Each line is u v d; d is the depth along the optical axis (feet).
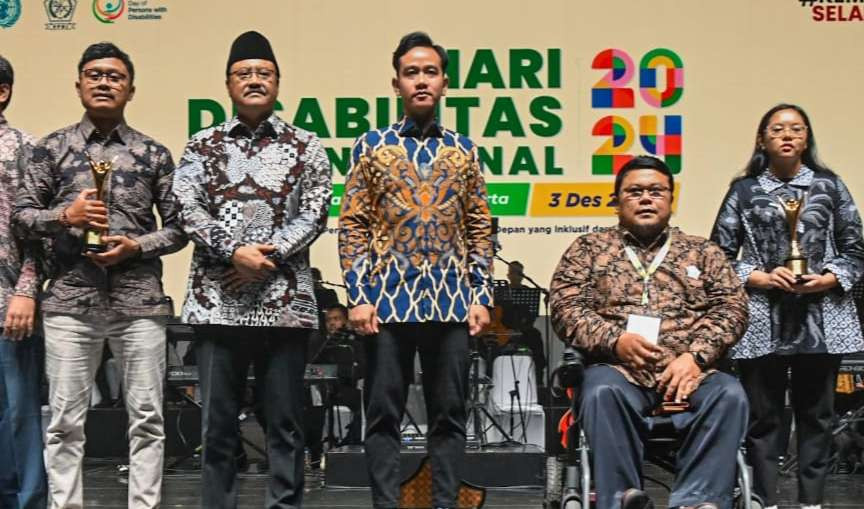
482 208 12.91
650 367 12.71
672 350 13.16
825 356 15.15
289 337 12.70
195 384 23.47
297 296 12.65
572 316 13.21
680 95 28.58
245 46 13.00
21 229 13.02
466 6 28.78
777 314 15.06
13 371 13.35
